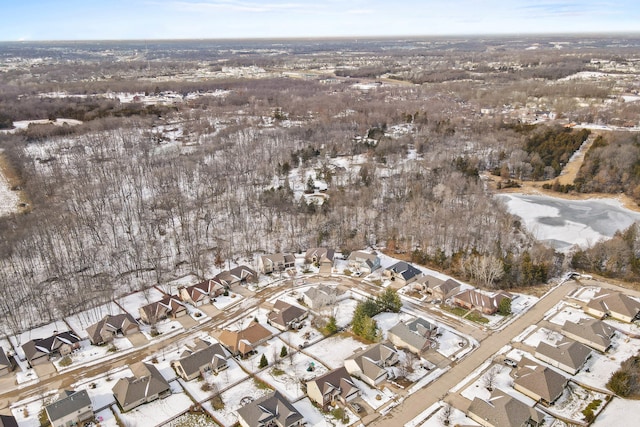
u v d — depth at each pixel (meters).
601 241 116.62
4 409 69.56
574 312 94.06
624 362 76.12
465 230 122.62
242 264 115.00
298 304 98.12
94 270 110.06
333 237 127.50
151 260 115.38
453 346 83.62
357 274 110.75
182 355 79.94
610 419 66.44
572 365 75.44
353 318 88.81
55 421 64.62
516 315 93.31
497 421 63.78
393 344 84.00
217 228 130.88
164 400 71.12
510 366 78.06
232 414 68.06
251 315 94.44
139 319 93.75
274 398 67.94
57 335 84.00
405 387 73.56
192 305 98.31
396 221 131.88
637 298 98.50
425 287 102.38
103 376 76.75
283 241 126.62
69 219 122.62
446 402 70.19
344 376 73.25
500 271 102.62
